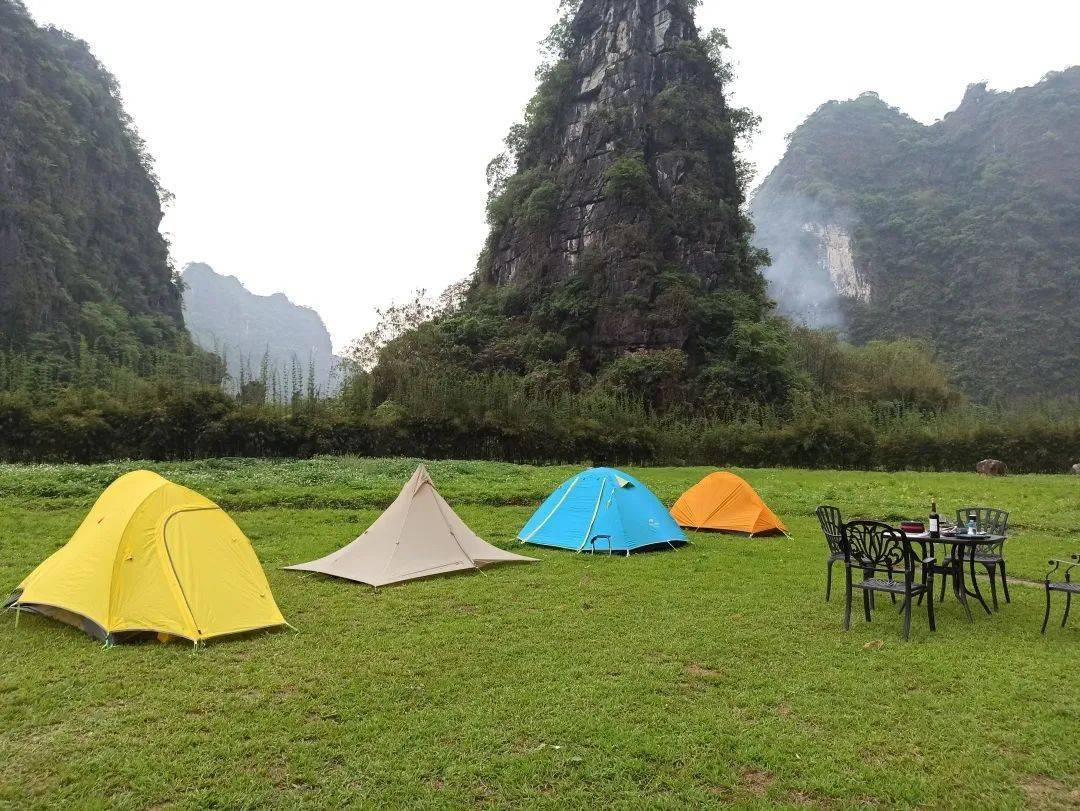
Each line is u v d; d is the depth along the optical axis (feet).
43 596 22.25
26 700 16.72
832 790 12.98
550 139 209.67
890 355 204.54
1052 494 65.00
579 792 12.84
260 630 21.98
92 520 23.13
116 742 14.64
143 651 20.12
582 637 21.80
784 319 206.49
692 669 19.24
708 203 182.91
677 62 196.03
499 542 37.73
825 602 26.40
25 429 79.51
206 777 13.32
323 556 34.04
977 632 22.93
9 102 242.37
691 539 39.83
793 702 16.97
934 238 391.65
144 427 83.97
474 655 20.06
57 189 256.32
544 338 171.32
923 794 12.87
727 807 12.42
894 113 506.07
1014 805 12.52
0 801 12.39
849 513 50.21
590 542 35.73
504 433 98.78
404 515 30.68
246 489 54.95
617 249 175.83
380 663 19.31
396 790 12.85
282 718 15.79
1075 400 168.55
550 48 217.97
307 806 12.35
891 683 18.21
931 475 92.84
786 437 107.55
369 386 126.62
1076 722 15.90
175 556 21.48
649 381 153.07
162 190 340.59
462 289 208.03
